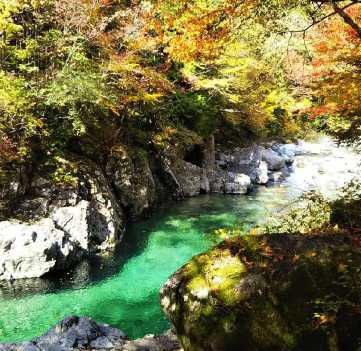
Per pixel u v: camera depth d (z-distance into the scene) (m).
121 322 7.74
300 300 3.53
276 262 3.88
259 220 13.66
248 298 3.67
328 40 8.10
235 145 22.28
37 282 9.05
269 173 20.88
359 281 3.52
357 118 8.16
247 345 3.46
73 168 11.38
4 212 9.78
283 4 5.73
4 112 10.07
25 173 10.52
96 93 10.72
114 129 14.19
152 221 13.48
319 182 19.23
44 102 10.36
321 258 3.78
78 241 10.34
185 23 5.41
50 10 12.16
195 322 3.76
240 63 15.77
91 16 12.26
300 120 24.94
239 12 5.39
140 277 9.56
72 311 8.08
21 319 7.77
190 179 17.14
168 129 16.19
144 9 9.55
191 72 16.52
